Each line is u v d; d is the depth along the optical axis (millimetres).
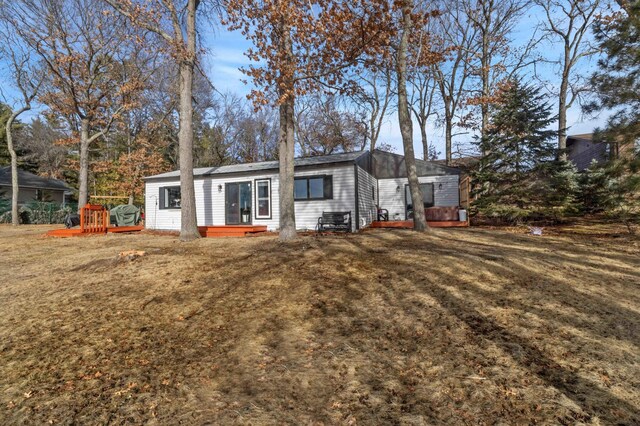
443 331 3621
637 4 8195
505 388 2635
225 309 4492
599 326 3643
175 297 4969
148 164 25547
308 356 3260
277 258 6902
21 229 17250
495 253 6762
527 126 13062
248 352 3385
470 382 2729
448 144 23484
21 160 33594
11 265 7633
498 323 3752
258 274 5867
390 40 10891
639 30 8141
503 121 13672
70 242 11148
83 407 2607
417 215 10750
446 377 2816
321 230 12180
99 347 3588
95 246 9984
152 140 27922
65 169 33250
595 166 11930
